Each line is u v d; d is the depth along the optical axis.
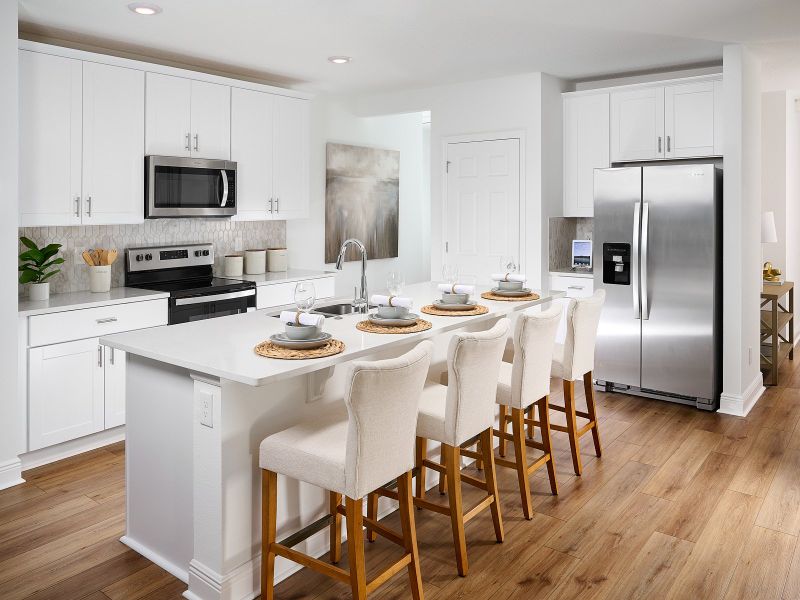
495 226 5.73
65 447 3.79
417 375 2.24
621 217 4.91
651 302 4.82
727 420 4.48
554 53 4.70
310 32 4.11
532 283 5.56
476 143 5.76
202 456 2.37
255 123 5.09
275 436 2.35
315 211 6.12
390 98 6.24
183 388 2.49
